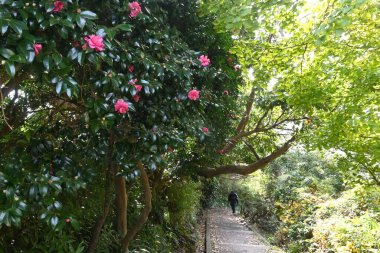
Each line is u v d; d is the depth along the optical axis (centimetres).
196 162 625
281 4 307
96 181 367
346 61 384
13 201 166
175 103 267
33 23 167
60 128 260
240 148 846
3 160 206
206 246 888
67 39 183
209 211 1855
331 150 546
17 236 295
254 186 1812
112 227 458
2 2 152
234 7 315
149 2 277
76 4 175
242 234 1174
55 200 193
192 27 371
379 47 356
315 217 841
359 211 691
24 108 280
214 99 389
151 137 246
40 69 169
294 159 1308
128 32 243
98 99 207
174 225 812
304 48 385
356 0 247
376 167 495
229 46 413
